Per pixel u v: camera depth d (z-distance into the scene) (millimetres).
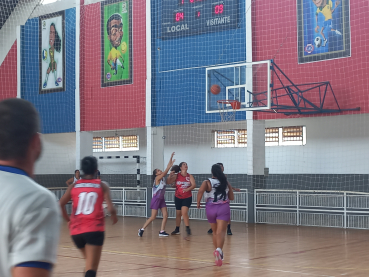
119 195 16969
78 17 17547
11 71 18672
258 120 14141
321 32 13000
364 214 12258
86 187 5090
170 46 15523
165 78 15633
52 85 18219
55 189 17266
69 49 17844
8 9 18641
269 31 13773
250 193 14109
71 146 20781
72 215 5062
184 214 11406
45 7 18438
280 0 13617
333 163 14953
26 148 1489
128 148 19594
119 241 10273
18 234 1348
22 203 1361
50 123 18266
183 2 15289
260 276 6355
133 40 16422
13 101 1504
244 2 14203
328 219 12828
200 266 7188
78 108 17453
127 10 16578
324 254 8297
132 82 16406
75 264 7473
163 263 7477
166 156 18344
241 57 14156
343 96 12648
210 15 14773
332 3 12852
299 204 13352
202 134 17594
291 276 6328
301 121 15672
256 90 12312
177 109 15336
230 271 6746
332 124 15039
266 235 11180
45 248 1362
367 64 12266
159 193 11133
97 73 17203
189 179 11477
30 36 18656
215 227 7410
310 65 13148
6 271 1366
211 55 14688
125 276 6445
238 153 16781
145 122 16000
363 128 14391
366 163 14289
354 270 6730
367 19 12297
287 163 15961
